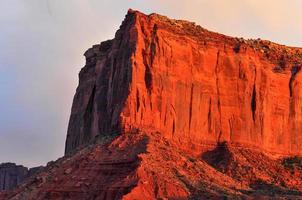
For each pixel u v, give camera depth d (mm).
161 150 174875
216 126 198625
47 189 169750
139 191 156125
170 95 190125
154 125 185125
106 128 193125
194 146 193000
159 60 189500
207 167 182125
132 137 177000
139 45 188000
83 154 177250
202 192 163000
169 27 194875
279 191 181625
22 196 173875
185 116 192875
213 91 199750
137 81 185125
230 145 198125
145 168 162875
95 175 166250
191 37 198625
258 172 191000
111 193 158125
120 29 197500
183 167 174500
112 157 169625
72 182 167125
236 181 183125
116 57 194750
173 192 160000
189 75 195500
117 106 185125
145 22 191375
